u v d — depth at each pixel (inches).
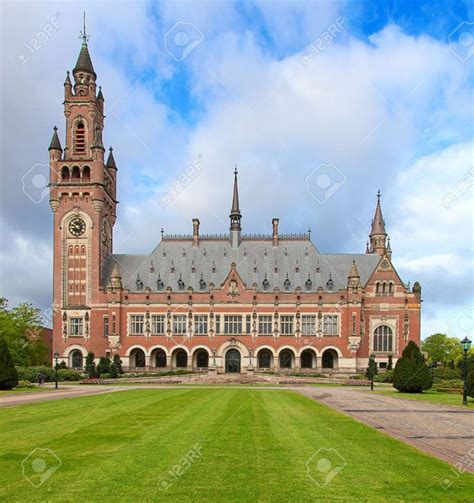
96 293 4315.9
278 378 3356.3
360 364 4202.8
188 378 3307.1
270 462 738.8
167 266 4510.3
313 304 4252.0
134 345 4252.0
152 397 1804.9
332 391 2299.5
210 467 709.3
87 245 4352.9
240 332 4261.8
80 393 2047.2
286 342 4224.9
